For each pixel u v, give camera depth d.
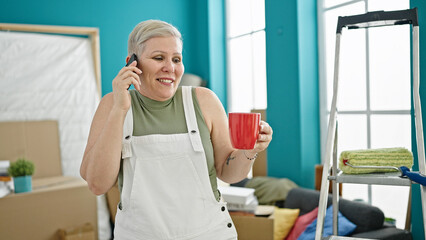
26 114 3.67
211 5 4.55
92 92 4.02
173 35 1.11
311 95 3.49
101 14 4.21
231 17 4.55
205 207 1.14
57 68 3.83
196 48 4.82
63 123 3.85
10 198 2.83
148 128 1.15
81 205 3.16
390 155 1.43
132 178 1.12
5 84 3.59
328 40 3.40
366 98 3.00
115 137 1.03
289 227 2.77
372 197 2.96
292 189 3.06
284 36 3.54
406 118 2.69
